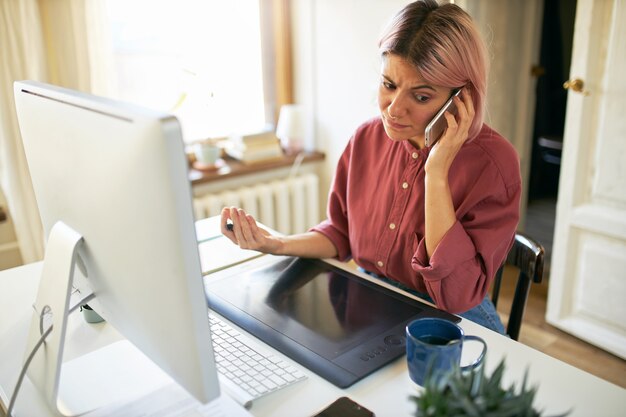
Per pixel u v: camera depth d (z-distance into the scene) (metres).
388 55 1.10
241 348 1.00
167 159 0.59
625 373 2.13
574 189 2.22
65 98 0.74
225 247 1.46
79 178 0.76
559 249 2.34
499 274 1.38
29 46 1.93
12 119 1.97
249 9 2.58
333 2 2.53
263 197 2.55
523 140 2.98
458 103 1.11
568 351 2.28
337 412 0.82
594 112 2.12
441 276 1.11
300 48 2.75
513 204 1.20
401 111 1.12
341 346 1.00
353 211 1.39
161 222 0.62
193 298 0.65
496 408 0.60
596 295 2.26
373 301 1.16
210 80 2.54
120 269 0.74
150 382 0.92
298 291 1.21
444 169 1.14
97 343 1.05
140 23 2.32
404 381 0.91
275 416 0.84
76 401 0.88
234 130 2.69
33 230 2.09
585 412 0.83
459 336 0.86
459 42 1.06
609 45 2.01
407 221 1.27
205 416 0.83
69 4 1.99
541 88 3.66
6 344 1.06
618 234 2.11
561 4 3.47
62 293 0.81
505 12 2.63
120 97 2.37
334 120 2.71
